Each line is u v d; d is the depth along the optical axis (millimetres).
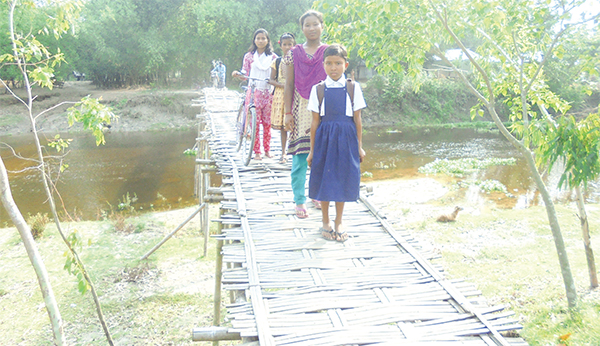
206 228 8594
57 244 9117
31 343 5777
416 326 2506
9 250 8891
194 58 33594
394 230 3844
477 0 4789
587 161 4047
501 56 6484
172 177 16156
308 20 3904
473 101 35031
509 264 7621
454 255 8094
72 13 5113
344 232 3695
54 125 26625
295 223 4023
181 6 31141
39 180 15438
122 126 27734
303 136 3969
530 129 5605
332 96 3312
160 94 30250
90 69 32500
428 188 13875
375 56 5824
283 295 2807
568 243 8492
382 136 26938
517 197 12781
